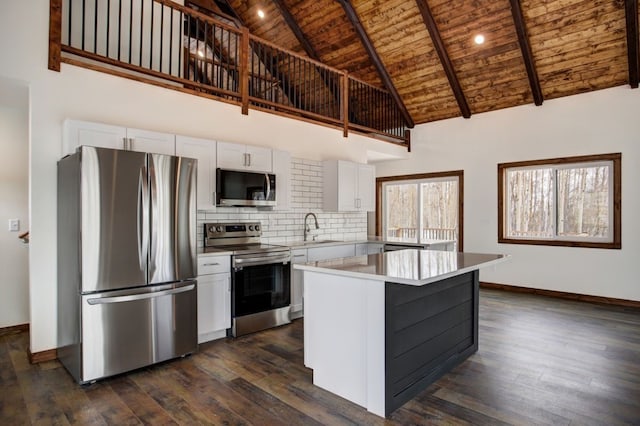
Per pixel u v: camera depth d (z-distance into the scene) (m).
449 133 6.67
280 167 4.54
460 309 3.11
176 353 3.12
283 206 4.57
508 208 6.12
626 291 4.96
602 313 4.56
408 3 5.13
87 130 3.07
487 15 4.88
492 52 5.30
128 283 2.87
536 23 4.73
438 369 2.80
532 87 5.36
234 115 4.39
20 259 3.95
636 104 4.91
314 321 2.70
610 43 4.64
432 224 7.09
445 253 3.45
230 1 6.49
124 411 2.34
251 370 2.95
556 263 5.51
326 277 2.62
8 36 2.96
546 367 2.98
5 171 3.90
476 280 3.33
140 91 3.65
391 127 6.92
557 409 2.35
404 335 2.46
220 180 3.83
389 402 2.29
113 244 2.80
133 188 2.89
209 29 6.59
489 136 6.20
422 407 2.39
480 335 3.75
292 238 5.05
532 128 5.77
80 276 2.67
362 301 2.40
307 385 2.70
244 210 4.50
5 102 3.64
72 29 4.09
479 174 6.31
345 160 5.79
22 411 2.34
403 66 6.04
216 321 3.60
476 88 5.93
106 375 2.75
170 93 3.87
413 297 2.55
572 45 4.82
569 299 5.34
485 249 6.24
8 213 3.89
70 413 2.32
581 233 5.43
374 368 2.31
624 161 4.99
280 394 2.56
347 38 6.02
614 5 4.27
